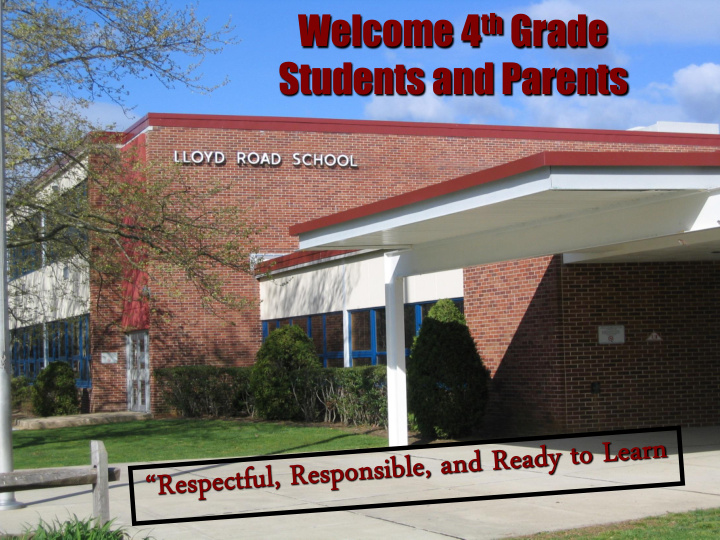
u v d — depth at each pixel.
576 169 8.99
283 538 8.54
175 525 9.35
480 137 28.73
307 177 26.95
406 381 15.66
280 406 21.72
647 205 10.26
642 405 16.16
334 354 22.52
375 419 18.80
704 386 16.58
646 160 9.15
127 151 19.16
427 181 28.12
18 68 16.78
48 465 15.11
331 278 22.56
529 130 29.23
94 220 18.30
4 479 7.36
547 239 11.97
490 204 10.12
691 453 13.23
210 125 26.17
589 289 16.02
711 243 12.71
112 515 10.04
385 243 14.52
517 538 8.15
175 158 25.73
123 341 28.03
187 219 18.83
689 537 7.76
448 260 14.20
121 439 19.25
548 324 16.03
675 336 16.45
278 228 26.53
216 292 18.94
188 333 25.50
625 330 16.17
